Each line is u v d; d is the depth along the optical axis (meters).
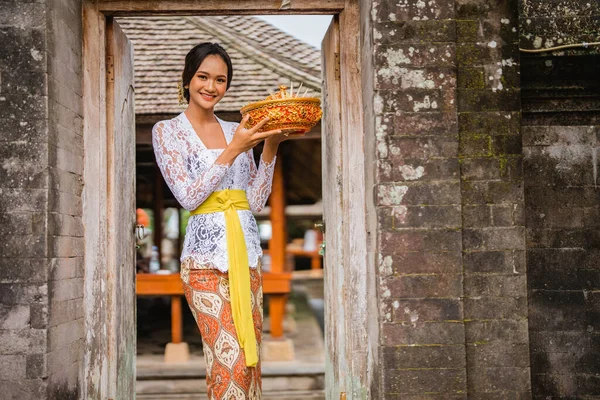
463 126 3.14
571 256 3.62
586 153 3.67
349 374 3.33
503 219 3.11
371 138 3.14
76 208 3.16
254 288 2.99
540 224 3.64
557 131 3.67
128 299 3.67
